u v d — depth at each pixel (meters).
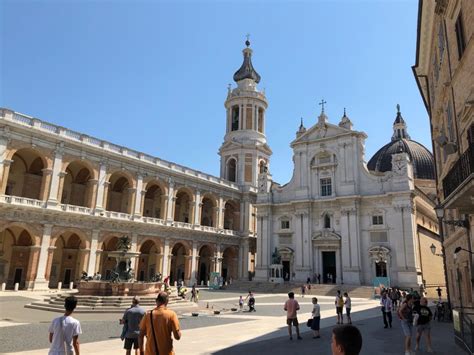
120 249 30.22
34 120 38.78
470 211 14.01
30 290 36.44
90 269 41.94
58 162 40.50
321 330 18.38
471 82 13.34
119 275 29.59
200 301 34.44
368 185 52.41
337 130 56.16
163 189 52.22
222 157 70.56
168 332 6.70
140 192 48.66
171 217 52.28
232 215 66.31
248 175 67.75
